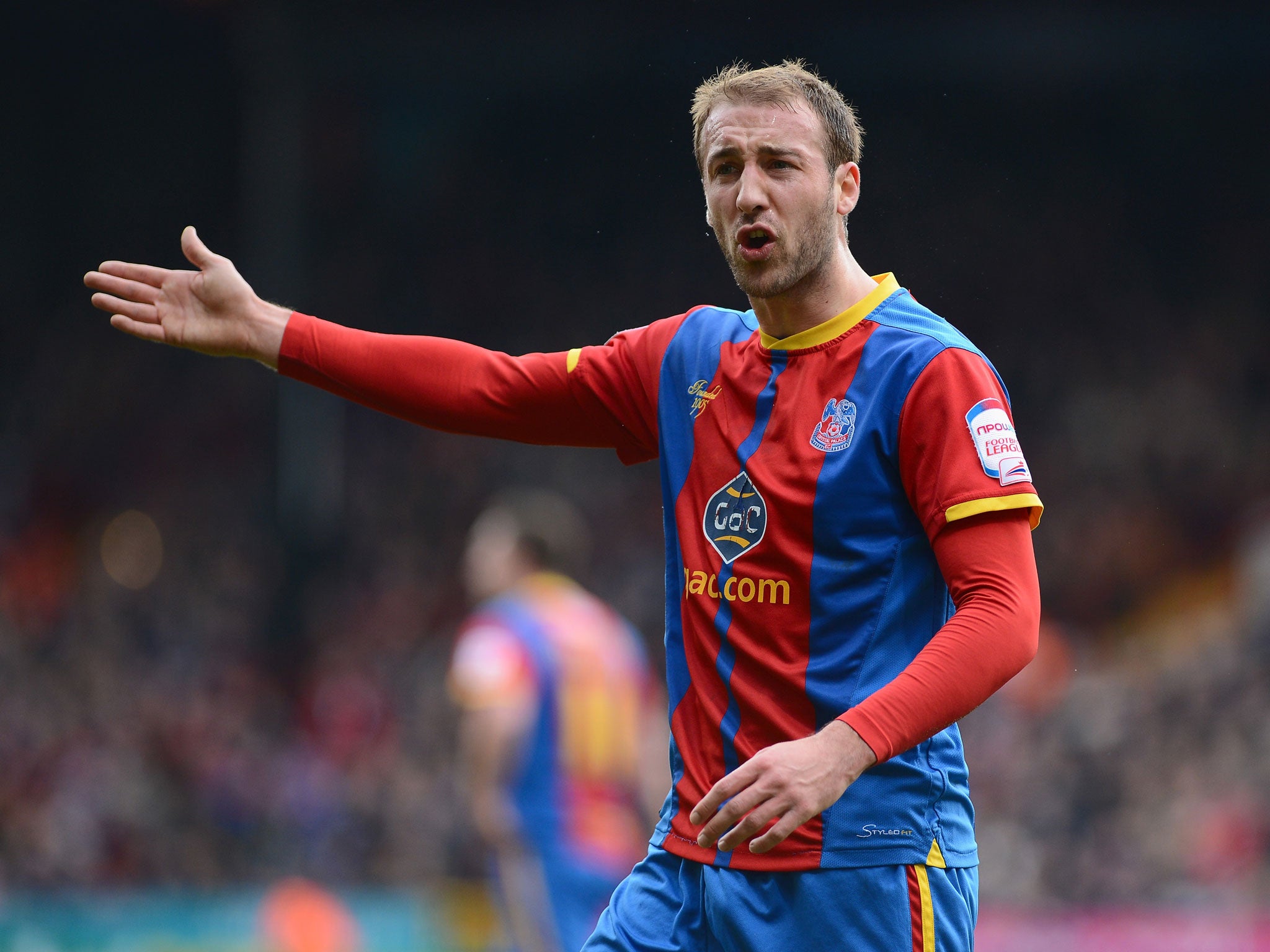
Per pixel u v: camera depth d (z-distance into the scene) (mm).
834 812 8891
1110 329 74625
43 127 85188
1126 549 63375
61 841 47031
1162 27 71438
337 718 56250
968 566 8562
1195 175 78938
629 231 81500
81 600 65312
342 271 81000
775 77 9227
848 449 8961
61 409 77312
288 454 66875
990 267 76625
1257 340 73375
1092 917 32875
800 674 8961
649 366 10023
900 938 8859
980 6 69625
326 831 47562
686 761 9430
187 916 33188
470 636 21672
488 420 10281
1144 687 47469
